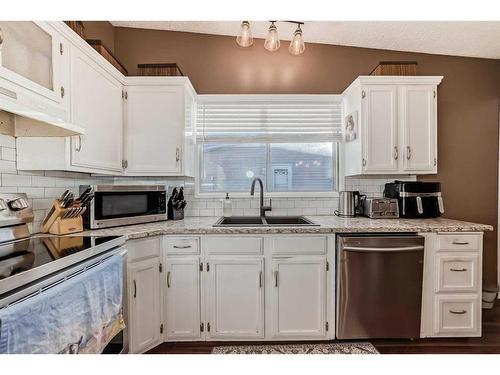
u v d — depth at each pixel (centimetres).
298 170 283
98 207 190
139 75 239
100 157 198
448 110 274
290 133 277
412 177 272
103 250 144
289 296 200
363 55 277
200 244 199
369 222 221
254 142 275
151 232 187
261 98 274
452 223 216
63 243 144
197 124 277
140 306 182
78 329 111
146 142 232
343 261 196
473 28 230
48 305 96
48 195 190
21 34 130
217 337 200
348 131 259
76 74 171
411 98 237
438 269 202
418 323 200
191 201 276
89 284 120
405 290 198
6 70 119
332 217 255
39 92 140
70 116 166
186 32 277
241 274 199
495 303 270
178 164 232
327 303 201
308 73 278
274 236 199
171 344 202
